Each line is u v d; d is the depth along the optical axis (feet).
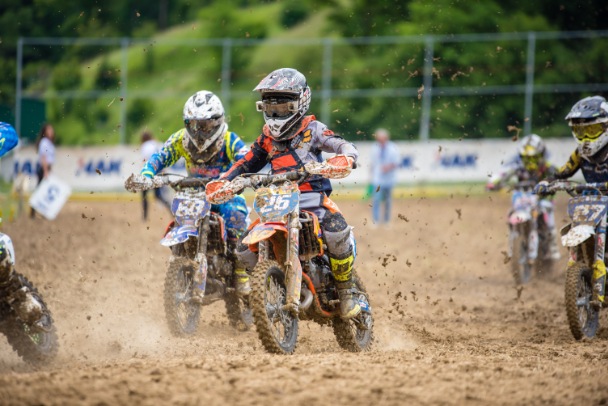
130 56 374.02
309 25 382.01
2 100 268.82
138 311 96.32
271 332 64.39
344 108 294.87
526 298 114.11
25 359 65.72
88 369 58.29
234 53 370.32
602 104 83.87
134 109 334.85
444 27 306.35
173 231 80.12
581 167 87.51
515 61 291.38
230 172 69.21
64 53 316.19
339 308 70.13
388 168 200.95
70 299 101.76
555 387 56.08
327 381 54.75
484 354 71.51
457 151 260.42
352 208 242.78
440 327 92.58
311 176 68.03
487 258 154.10
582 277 83.46
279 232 66.49
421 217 221.25
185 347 75.87
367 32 329.72
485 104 278.87
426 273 135.95
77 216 211.20
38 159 192.13
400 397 52.03
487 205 250.57
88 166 258.57
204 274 79.41
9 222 188.96
